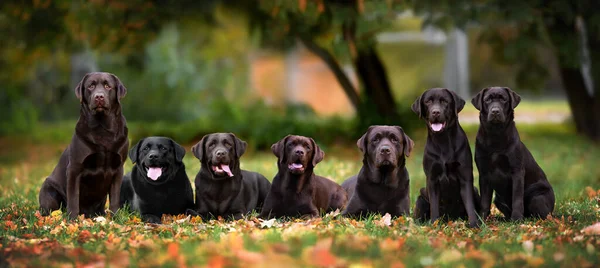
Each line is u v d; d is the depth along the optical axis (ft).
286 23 63.16
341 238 23.43
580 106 74.13
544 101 144.05
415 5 53.78
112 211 31.14
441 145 29.30
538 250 22.15
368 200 30.53
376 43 64.80
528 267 20.04
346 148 67.51
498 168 29.73
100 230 27.35
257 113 86.53
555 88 144.05
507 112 29.37
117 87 30.71
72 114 110.73
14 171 54.03
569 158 58.03
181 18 63.98
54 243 23.88
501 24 57.62
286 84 129.49
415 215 31.48
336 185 34.86
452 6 53.36
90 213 32.42
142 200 31.89
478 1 54.49
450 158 29.09
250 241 23.06
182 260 20.42
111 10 60.29
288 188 31.30
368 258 20.67
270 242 22.95
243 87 107.24
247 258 20.38
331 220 28.73
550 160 57.36
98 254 22.20
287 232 25.11
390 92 74.23
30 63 80.59
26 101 102.17
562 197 37.55
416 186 42.47
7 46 70.85
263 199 34.86
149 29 62.69
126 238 25.34
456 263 20.62
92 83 30.12
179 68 99.04
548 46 60.70
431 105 29.19
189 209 32.35
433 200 29.60
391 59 128.26
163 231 26.99
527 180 30.42
